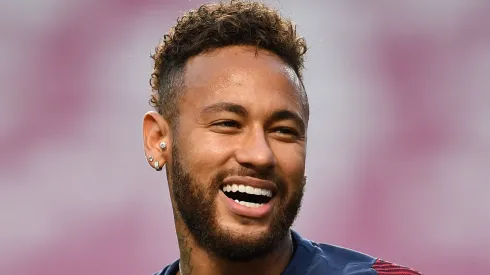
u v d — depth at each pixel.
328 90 27.75
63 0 28.38
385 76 27.77
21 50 28.00
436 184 27.06
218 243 9.41
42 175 27.19
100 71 27.92
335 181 27.20
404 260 26.50
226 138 9.46
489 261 26.14
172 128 10.16
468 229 26.56
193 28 10.26
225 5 10.68
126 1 28.39
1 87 27.70
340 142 27.41
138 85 27.81
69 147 27.50
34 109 27.66
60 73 27.89
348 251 10.98
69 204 26.97
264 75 9.68
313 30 28.05
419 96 27.62
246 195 9.47
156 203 26.78
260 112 9.45
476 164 27.11
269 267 10.02
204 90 9.66
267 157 9.19
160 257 26.48
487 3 28.30
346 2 28.22
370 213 26.94
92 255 26.61
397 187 27.19
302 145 9.84
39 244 26.66
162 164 10.52
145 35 27.92
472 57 27.67
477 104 27.39
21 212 26.97
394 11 28.16
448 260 26.34
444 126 27.41
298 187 9.72
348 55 27.88
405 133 27.48
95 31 28.23
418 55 27.81
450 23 28.06
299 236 10.83
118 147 27.50
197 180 9.55
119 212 26.86
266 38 9.99
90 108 27.77
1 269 26.39
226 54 9.88
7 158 27.31
